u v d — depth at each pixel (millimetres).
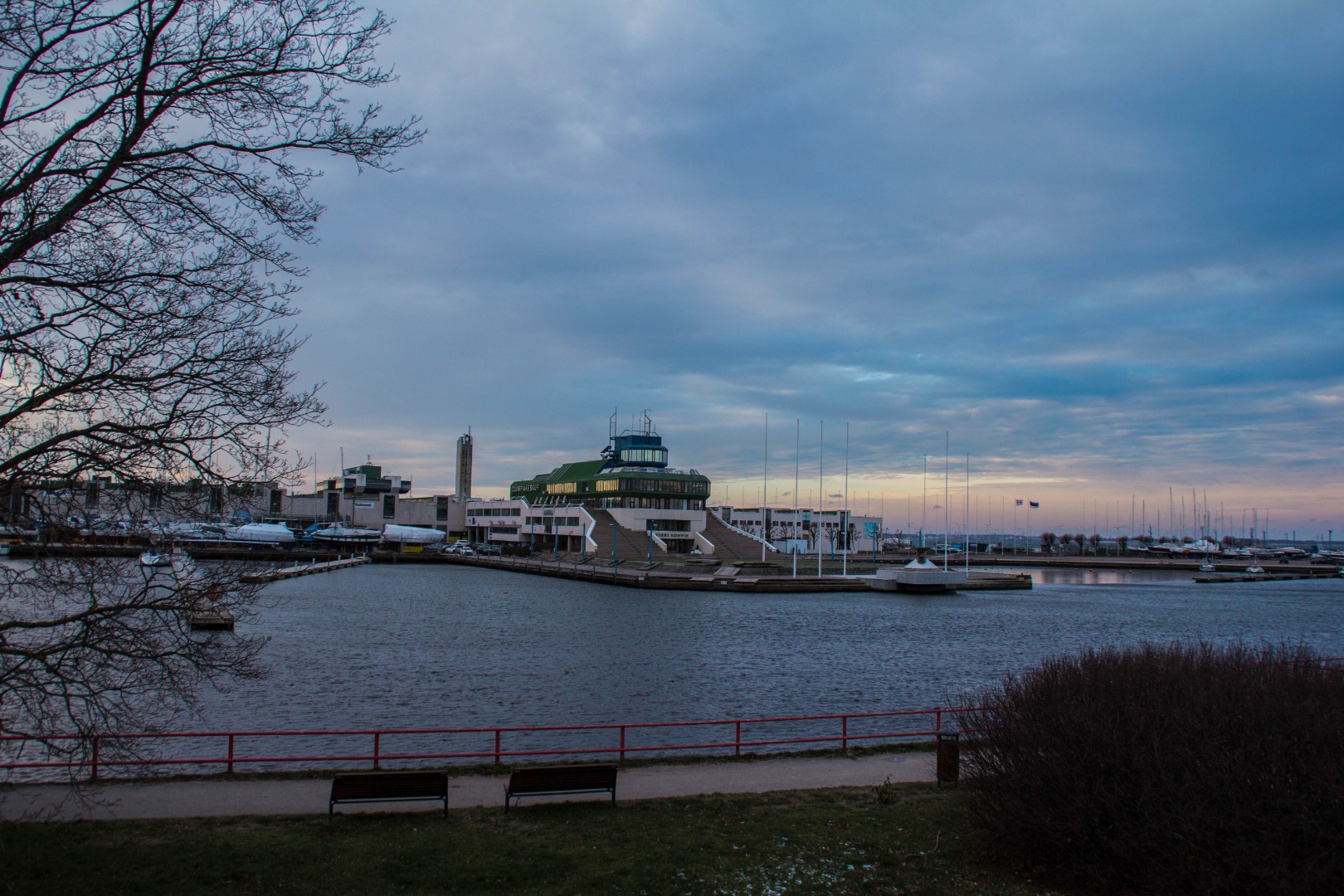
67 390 14555
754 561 158250
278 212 15844
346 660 58688
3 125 13711
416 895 16688
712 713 44062
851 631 81688
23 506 14555
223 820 20703
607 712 43969
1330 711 16266
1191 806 15641
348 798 20859
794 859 18875
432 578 142375
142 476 15055
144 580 15867
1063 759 17406
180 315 15367
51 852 18094
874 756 28578
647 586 129250
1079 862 17156
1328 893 14719
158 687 18234
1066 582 172375
